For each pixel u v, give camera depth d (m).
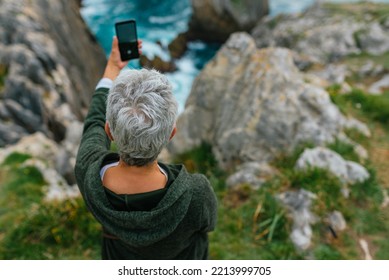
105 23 22.31
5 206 5.74
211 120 6.08
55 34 14.01
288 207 4.51
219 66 6.29
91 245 4.49
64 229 4.59
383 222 4.52
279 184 4.79
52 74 12.37
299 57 14.50
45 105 11.54
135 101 1.45
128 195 1.54
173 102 1.50
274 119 5.44
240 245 4.27
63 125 11.51
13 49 11.92
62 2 15.69
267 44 17.34
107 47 20.70
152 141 1.45
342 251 4.14
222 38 20.84
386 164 5.61
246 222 4.52
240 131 5.54
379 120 6.99
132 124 1.42
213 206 1.70
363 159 5.54
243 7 20.47
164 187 1.58
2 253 4.41
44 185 6.74
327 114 5.52
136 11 23.44
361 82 11.81
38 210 5.00
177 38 20.31
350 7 16.66
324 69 13.29
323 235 4.28
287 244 4.20
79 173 1.74
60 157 8.80
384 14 15.13
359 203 4.75
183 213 1.56
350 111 7.18
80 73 14.98
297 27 16.47
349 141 5.66
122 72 1.56
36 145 9.18
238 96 5.91
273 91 5.69
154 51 19.58
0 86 11.59
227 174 5.53
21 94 11.38
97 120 1.96
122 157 1.54
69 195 5.55
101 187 1.57
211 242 4.32
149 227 1.54
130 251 1.84
